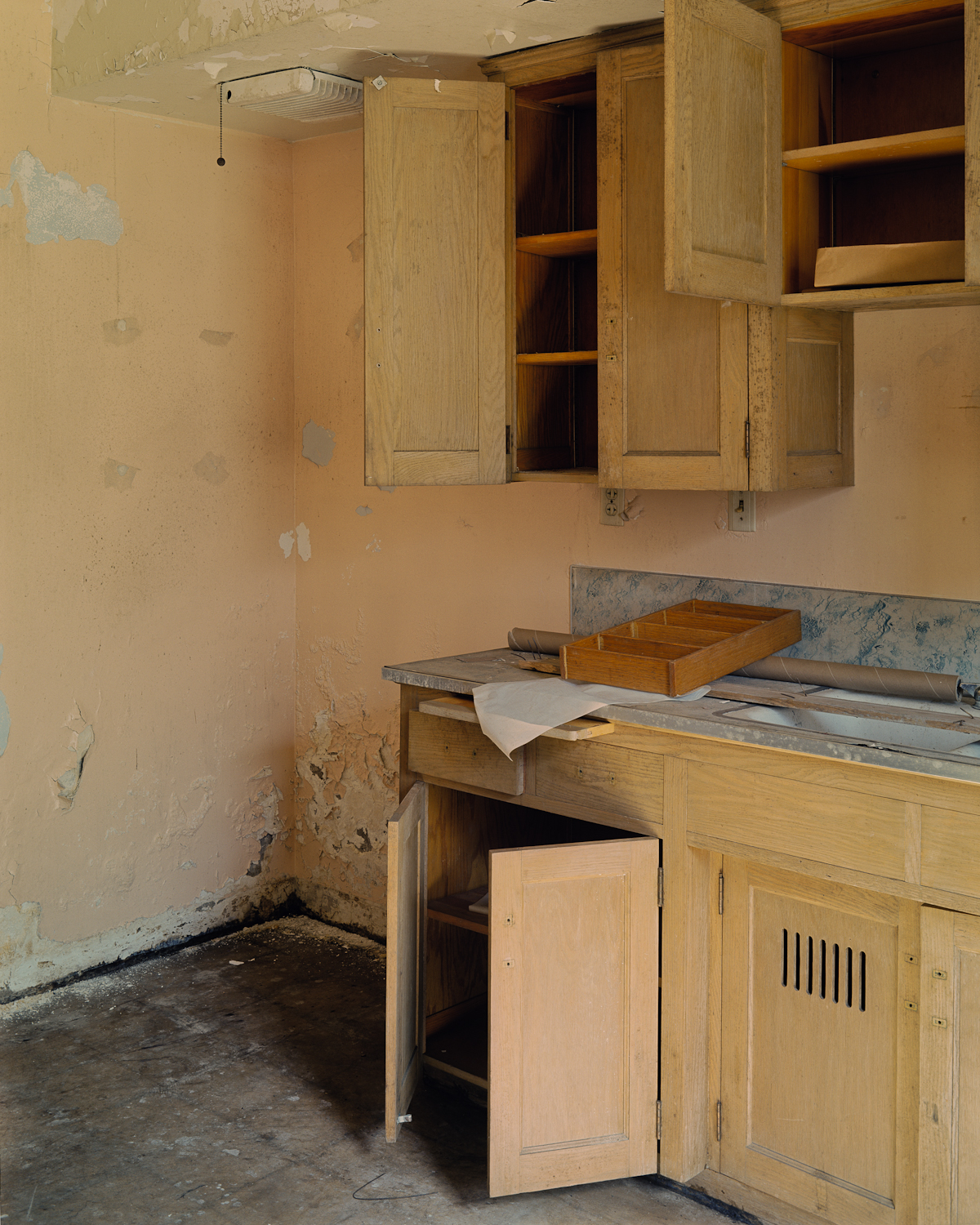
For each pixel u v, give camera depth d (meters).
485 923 2.71
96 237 3.28
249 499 3.76
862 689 2.45
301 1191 2.43
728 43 2.18
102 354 3.32
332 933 3.81
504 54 2.78
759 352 2.38
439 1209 2.37
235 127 3.56
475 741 2.67
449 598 3.48
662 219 2.52
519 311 2.95
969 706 2.33
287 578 3.89
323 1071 2.93
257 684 3.83
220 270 3.60
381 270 2.71
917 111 2.45
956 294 2.11
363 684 3.73
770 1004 2.29
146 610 3.50
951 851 1.95
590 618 3.13
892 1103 2.12
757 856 2.21
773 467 2.38
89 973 3.43
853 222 2.54
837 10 2.25
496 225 2.79
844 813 2.08
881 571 2.58
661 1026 2.38
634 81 2.55
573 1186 2.49
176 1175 2.47
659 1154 2.40
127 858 3.51
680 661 2.38
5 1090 2.80
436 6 2.47
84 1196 2.39
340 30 2.64
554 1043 2.32
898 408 2.54
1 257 3.07
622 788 2.41
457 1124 2.71
